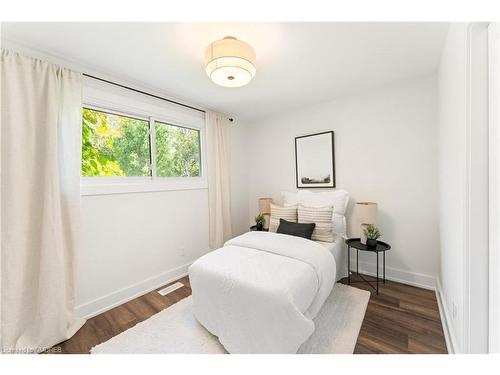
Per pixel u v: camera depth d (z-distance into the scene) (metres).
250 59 1.51
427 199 2.29
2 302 1.44
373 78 2.27
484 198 1.06
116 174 2.24
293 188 3.34
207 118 3.08
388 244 2.47
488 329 1.06
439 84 2.01
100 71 2.01
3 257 1.45
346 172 2.81
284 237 2.25
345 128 2.79
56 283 1.61
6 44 1.52
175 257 2.69
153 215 2.46
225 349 1.49
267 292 1.33
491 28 1.00
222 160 3.29
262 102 2.92
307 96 2.74
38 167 1.61
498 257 0.97
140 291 2.31
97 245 2.00
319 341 1.53
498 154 0.95
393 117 2.45
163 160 2.67
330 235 2.40
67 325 1.69
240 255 1.86
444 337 1.56
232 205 3.58
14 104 1.49
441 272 2.07
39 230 1.60
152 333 1.68
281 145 3.44
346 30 1.50
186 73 2.07
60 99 1.73
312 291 1.57
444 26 1.47
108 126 2.18
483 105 1.05
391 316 1.82
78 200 1.78
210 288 1.58
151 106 2.46
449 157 1.57
